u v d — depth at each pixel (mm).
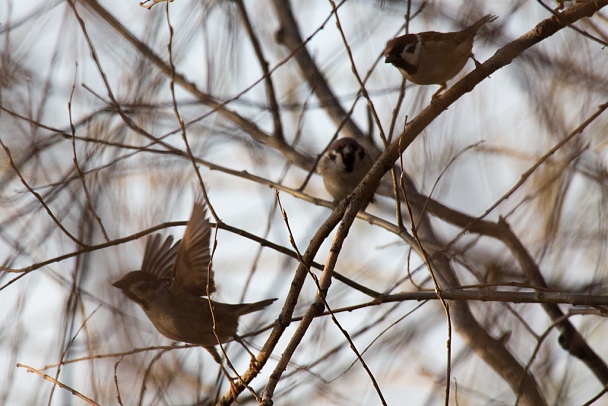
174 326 8242
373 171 7613
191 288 8336
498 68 7773
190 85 10969
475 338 8875
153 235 9195
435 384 8695
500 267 9102
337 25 7516
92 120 10047
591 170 8844
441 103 7773
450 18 9789
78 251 8047
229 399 7352
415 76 8977
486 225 9312
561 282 8609
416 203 10805
